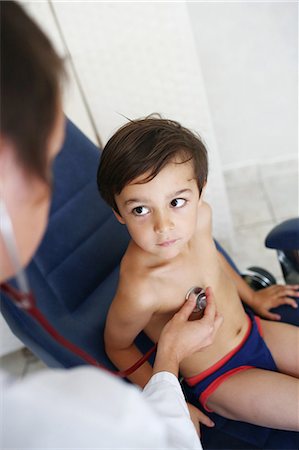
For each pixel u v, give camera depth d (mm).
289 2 1606
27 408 309
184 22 1103
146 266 801
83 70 1155
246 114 1907
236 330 890
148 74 1185
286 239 945
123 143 709
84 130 1238
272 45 1720
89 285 963
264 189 1967
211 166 1393
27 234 354
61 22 1073
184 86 1218
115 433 305
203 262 866
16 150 301
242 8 1625
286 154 2039
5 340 1338
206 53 1739
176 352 720
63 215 907
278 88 1832
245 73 1790
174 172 692
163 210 705
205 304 822
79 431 307
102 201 984
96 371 333
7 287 383
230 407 842
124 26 1092
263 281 1130
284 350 910
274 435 824
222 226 1561
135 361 843
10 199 320
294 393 795
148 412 319
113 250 1019
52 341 737
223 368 866
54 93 313
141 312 804
